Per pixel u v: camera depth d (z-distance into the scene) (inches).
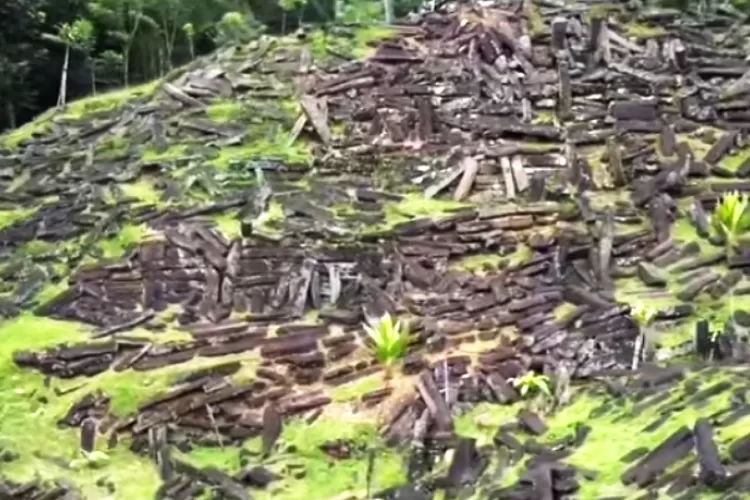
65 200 653.3
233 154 666.8
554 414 441.4
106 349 504.1
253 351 503.2
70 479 436.5
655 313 490.0
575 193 600.1
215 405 470.3
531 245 560.7
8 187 690.8
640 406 421.1
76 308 545.3
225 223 592.1
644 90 682.8
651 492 355.6
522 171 620.7
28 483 427.5
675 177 597.3
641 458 380.5
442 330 505.4
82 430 464.1
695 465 359.9
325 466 437.7
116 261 570.9
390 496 406.9
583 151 641.0
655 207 578.9
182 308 538.6
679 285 520.7
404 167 641.6
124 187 648.4
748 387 407.5
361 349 503.2
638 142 639.1
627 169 614.9
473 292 534.3
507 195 606.2
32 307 552.7
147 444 456.4
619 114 661.9
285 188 623.2
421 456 430.6
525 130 652.7
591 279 533.6
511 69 711.7
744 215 562.9
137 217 606.9
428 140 660.1
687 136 647.8
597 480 376.2
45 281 574.6
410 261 555.8
